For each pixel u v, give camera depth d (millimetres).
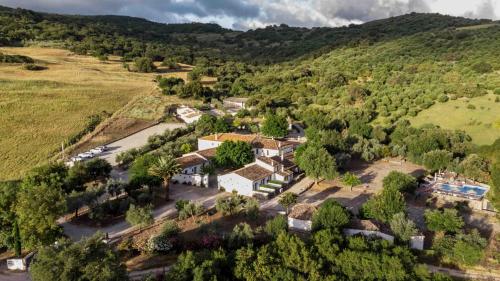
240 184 78125
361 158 106000
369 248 48812
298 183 85625
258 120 139750
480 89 129875
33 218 51125
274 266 44812
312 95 164625
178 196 76812
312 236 51812
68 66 194250
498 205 56938
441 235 58531
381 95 147000
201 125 120875
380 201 62344
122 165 95062
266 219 65312
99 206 65812
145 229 61844
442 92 136125
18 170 91125
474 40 195500
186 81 195375
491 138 108438
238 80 199250
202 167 87938
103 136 117500
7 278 48594
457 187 81062
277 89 177125
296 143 108875
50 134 112750
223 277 44188
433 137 104562
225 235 56375
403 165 101438
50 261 40531
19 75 163750
